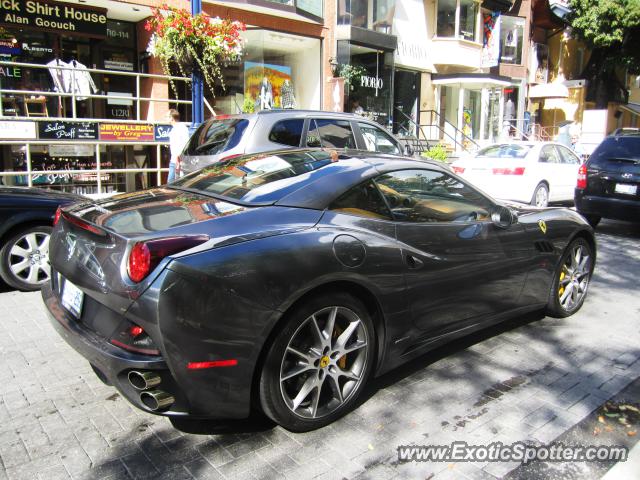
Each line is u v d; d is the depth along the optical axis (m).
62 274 3.12
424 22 21.27
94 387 3.54
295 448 2.90
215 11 13.07
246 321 2.68
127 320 2.68
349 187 3.38
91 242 2.96
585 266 5.04
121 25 12.88
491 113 24.72
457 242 3.72
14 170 10.09
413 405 3.38
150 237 2.70
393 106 20.03
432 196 3.81
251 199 3.23
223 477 2.65
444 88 23.06
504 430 3.11
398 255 3.32
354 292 3.20
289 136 7.17
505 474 2.71
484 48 24.25
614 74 30.41
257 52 14.58
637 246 8.27
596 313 5.13
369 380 3.65
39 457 2.79
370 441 2.98
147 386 2.60
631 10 24.92
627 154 8.73
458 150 21.92
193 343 2.57
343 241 3.08
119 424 3.11
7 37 11.11
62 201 5.60
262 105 14.85
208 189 3.58
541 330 4.67
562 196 11.87
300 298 2.89
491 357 4.10
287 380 3.03
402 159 3.90
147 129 10.25
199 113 10.09
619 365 3.99
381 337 3.33
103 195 10.18
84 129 9.44
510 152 11.59
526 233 4.28
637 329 4.72
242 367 2.71
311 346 3.04
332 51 16.06
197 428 3.08
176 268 2.57
